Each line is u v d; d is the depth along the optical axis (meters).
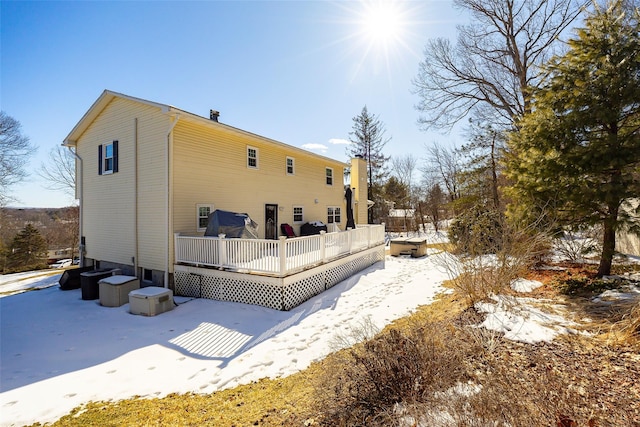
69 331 6.04
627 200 5.51
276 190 13.28
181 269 8.73
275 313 6.92
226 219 9.27
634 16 5.31
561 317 4.49
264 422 2.95
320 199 16.61
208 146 10.12
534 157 6.19
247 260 7.67
